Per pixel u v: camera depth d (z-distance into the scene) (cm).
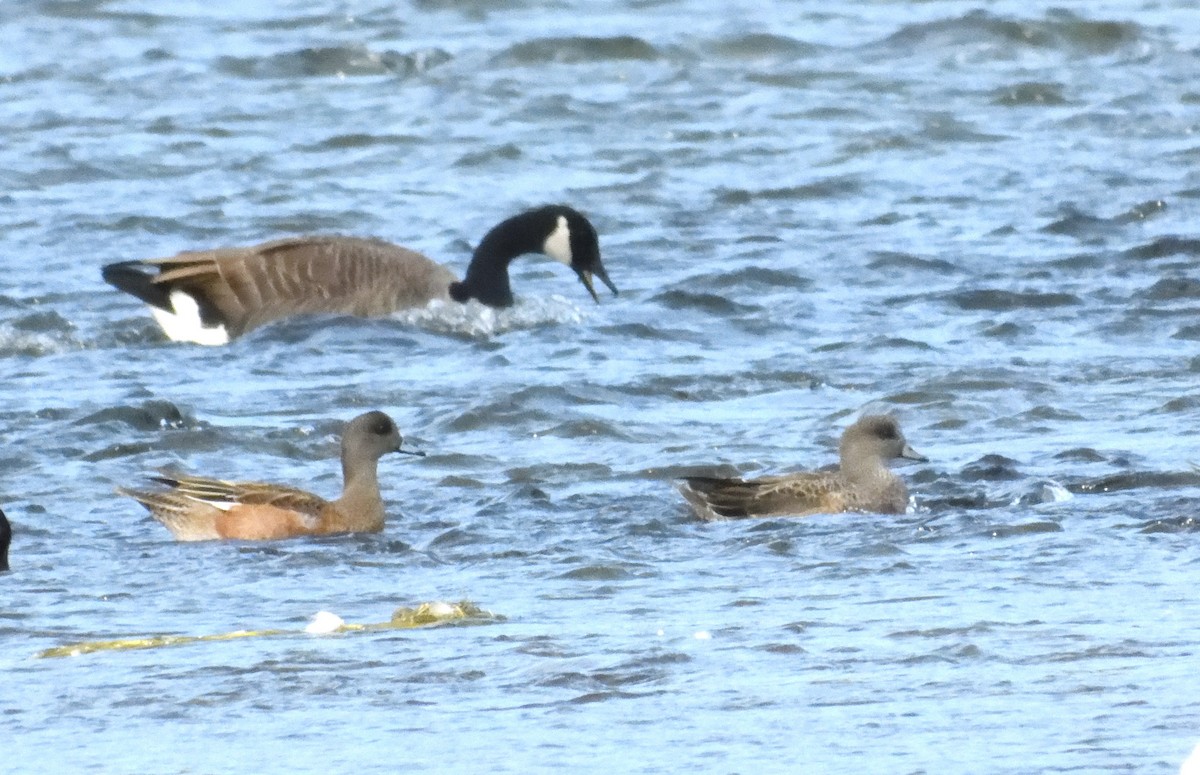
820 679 1001
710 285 2406
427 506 1534
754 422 1794
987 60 3878
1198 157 3073
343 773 886
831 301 2303
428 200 2977
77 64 3922
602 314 2297
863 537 1362
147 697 1005
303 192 3017
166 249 2678
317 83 3781
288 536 1445
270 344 2209
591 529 1419
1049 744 888
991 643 1058
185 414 1834
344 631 1131
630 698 980
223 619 1183
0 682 1040
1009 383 1872
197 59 3966
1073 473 1530
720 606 1171
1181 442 1636
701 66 3878
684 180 3058
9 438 1761
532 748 910
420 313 2306
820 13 4334
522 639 1098
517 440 1747
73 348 2206
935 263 2452
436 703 982
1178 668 998
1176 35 4003
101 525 1488
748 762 882
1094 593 1173
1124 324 2130
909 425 1758
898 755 882
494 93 3669
